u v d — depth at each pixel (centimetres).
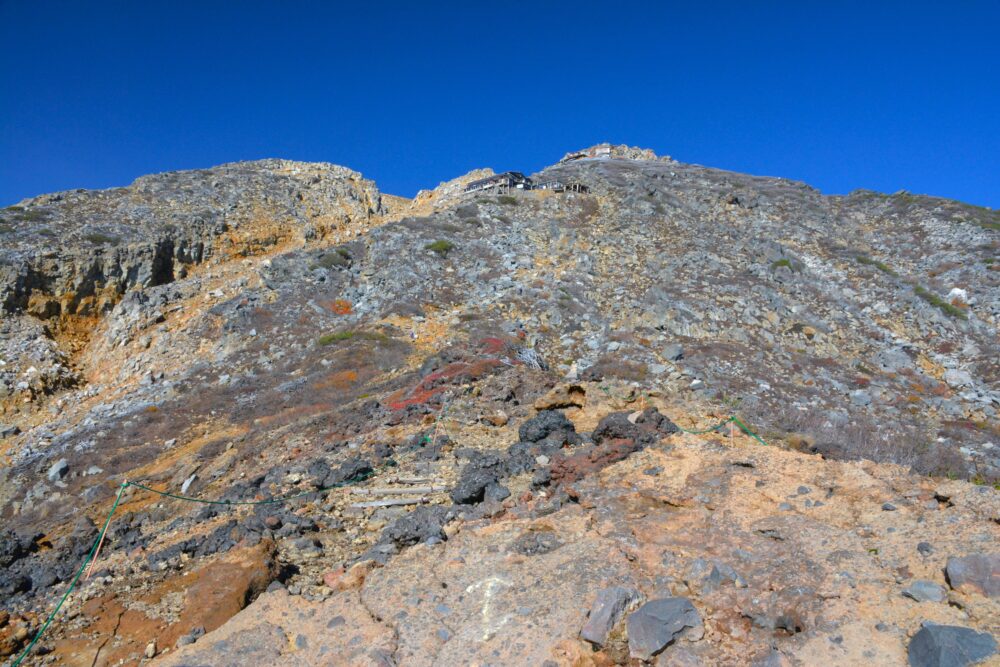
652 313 2928
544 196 4744
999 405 2344
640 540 694
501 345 2336
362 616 623
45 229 3609
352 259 3678
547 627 563
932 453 1675
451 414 1400
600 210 4475
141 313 3219
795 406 2050
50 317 3241
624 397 1330
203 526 984
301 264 3578
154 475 1694
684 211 4441
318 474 1119
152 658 614
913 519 652
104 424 2250
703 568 607
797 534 659
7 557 977
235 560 775
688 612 546
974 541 579
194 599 700
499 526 775
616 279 3378
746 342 2745
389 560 753
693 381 2164
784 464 840
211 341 2895
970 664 440
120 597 738
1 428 2431
